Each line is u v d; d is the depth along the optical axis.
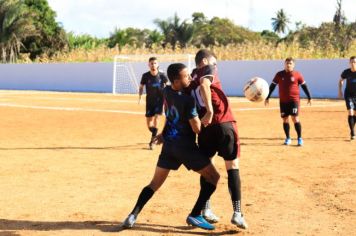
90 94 40.59
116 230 5.71
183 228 5.80
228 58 44.47
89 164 10.02
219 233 5.62
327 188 7.79
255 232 5.65
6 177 8.67
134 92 45.38
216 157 10.71
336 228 5.79
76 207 6.71
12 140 13.73
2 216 6.27
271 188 7.82
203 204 5.71
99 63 46.38
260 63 38.84
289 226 5.87
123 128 16.64
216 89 5.70
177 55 42.97
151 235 5.53
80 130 16.11
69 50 64.12
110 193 7.52
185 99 5.44
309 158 10.63
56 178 8.64
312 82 36.41
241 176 8.77
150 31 72.06
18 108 25.12
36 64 49.91
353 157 10.69
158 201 7.01
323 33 51.91
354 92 13.38
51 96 36.84
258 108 25.12
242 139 13.80
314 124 17.55
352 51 40.31
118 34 67.56
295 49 42.84
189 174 8.92
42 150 11.89
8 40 58.81
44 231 5.67
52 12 69.81
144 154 11.34
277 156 10.92
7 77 51.66
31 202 6.97
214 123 5.68
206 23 82.56
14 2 58.72
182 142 5.59
